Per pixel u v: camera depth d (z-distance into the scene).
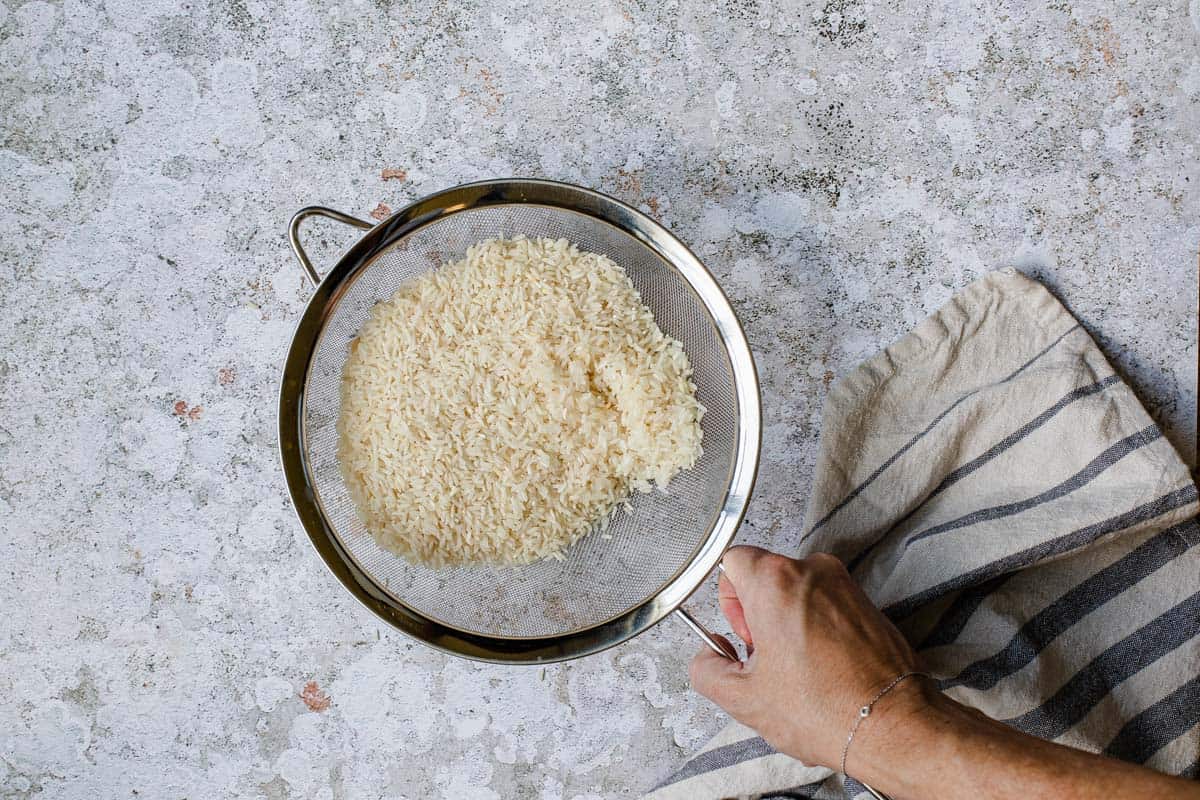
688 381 0.73
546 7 0.76
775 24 0.76
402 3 0.76
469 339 0.73
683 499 0.74
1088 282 0.77
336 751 0.78
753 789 0.74
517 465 0.72
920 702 0.62
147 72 0.76
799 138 0.76
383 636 0.78
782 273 0.77
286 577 0.78
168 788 0.78
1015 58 0.76
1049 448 0.73
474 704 0.78
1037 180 0.76
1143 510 0.71
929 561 0.72
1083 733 0.70
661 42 0.76
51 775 0.78
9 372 0.77
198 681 0.78
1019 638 0.71
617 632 0.72
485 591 0.75
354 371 0.73
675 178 0.77
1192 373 0.76
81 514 0.78
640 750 0.78
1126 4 0.76
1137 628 0.71
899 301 0.77
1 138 0.77
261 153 0.77
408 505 0.73
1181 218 0.76
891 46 0.76
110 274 0.77
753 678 0.65
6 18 0.76
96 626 0.78
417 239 0.73
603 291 0.73
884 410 0.75
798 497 0.77
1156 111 0.76
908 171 0.76
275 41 0.76
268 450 0.77
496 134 0.76
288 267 0.77
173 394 0.77
